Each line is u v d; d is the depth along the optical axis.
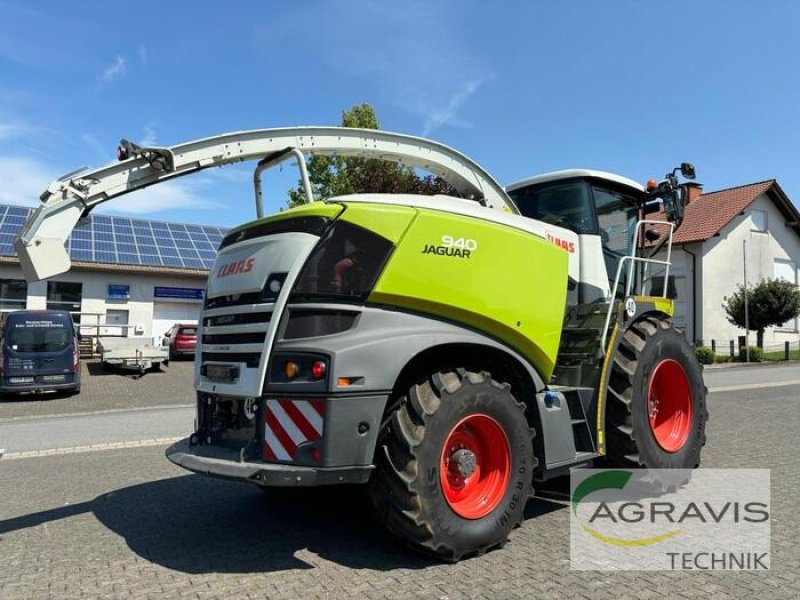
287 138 5.43
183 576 3.82
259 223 4.36
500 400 4.19
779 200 27.50
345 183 18.30
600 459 5.43
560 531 4.55
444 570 3.83
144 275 26.52
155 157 4.87
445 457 4.00
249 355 4.05
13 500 5.80
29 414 14.10
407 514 3.77
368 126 20.77
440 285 4.07
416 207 4.16
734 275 26.36
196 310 27.78
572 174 6.30
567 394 4.97
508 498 4.18
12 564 4.08
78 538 4.61
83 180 4.64
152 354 21.23
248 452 3.91
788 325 28.16
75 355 16.78
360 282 3.89
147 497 5.77
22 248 4.43
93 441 9.35
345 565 3.94
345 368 3.66
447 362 4.26
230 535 4.60
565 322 5.66
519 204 6.75
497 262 4.38
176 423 11.22
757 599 3.39
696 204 28.52
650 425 5.44
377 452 3.89
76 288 25.55
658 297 6.25
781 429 8.50
